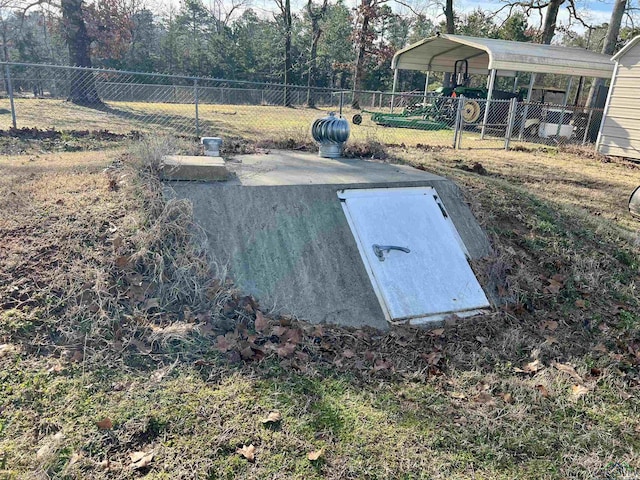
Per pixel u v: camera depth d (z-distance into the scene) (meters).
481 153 10.79
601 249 5.38
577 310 4.43
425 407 2.99
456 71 21.48
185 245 3.90
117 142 7.95
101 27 21.00
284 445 2.54
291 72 35.94
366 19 26.23
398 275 4.37
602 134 12.08
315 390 3.02
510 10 25.33
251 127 11.87
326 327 3.81
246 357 3.22
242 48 40.00
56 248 3.65
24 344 2.96
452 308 4.27
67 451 2.36
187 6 46.81
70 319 3.19
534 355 3.70
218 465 2.37
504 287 4.59
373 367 3.37
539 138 15.26
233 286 3.82
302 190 4.68
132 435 2.49
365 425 2.77
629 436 2.94
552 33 22.27
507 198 6.03
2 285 3.27
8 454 2.30
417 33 45.50
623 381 3.51
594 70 15.77
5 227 3.78
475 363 3.54
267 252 4.16
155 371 2.98
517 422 2.93
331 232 4.49
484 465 2.58
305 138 7.88
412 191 5.18
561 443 2.80
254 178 4.90
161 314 3.44
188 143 6.02
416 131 15.53
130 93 20.36
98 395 2.73
